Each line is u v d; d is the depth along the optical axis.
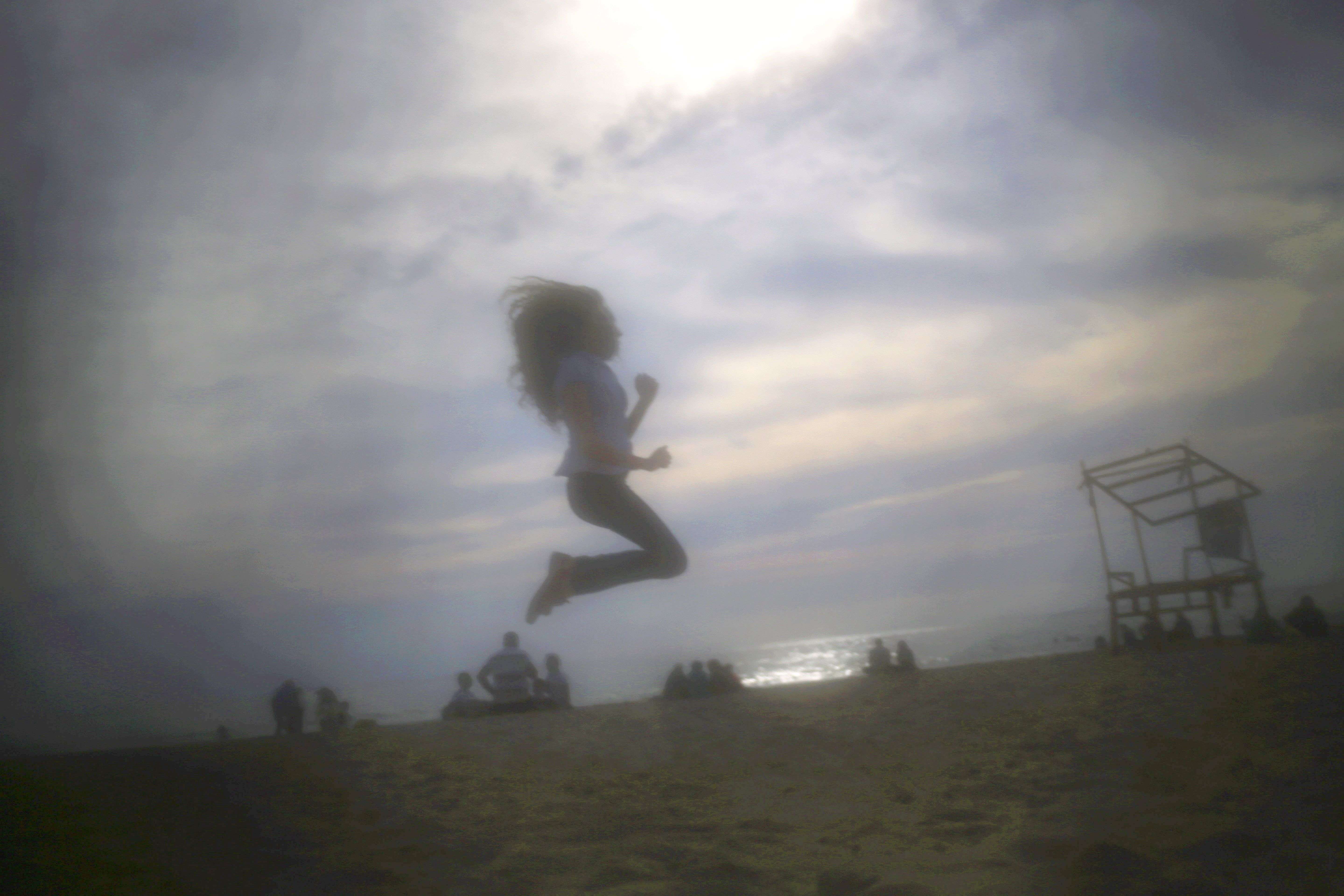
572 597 2.69
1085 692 5.78
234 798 4.18
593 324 2.84
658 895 2.32
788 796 3.65
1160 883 2.05
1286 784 2.78
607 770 4.68
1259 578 10.86
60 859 3.05
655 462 2.56
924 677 9.63
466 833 3.24
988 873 2.26
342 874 2.78
